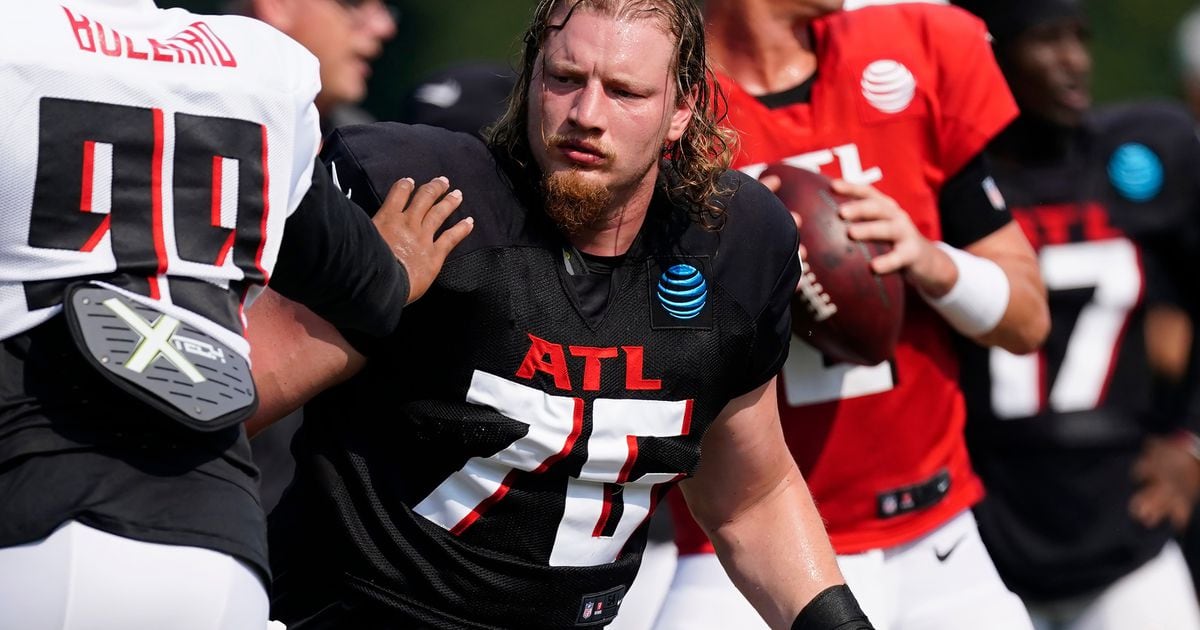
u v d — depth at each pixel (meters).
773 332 11.41
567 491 10.95
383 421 10.88
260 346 10.52
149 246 8.47
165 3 41.06
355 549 10.95
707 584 15.09
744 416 11.79
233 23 9.27
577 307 10.70
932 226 15.23
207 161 8.68
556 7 10.58
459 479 10.79
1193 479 19.19
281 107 8.98
